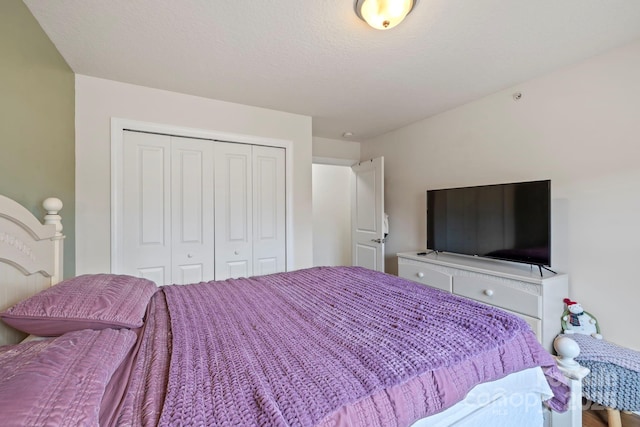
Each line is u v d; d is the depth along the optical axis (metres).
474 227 2.44
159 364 0.82
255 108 2.73
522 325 1.13
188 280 2.47
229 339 0.99
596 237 1.87
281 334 1.03
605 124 1.82
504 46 1.74
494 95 2.45
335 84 2.26
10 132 1.26
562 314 1.93
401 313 1.21
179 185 2.44
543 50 1.79
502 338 1.02
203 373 0.76
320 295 1.49
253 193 2.76
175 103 2.38
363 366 0.81
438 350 0.91
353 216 4.02
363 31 1.59
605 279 1.83
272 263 2.84
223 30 1.58
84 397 0.56
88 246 2.09
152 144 2.33
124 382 0.74
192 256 2.49
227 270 2.64
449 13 1.44
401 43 1.71
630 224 1.73
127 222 2.24
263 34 1.62
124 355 0.83
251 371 0.78
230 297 1.46
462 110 2.73
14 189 1.30
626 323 1.75
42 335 0.99
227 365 0.81
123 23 1.51
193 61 1.91
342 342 0.96
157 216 2.35
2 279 1.04
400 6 1.33
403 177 3.42
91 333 0.86
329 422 0.64
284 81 2.20
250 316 1.21
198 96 2.47
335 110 2.84
